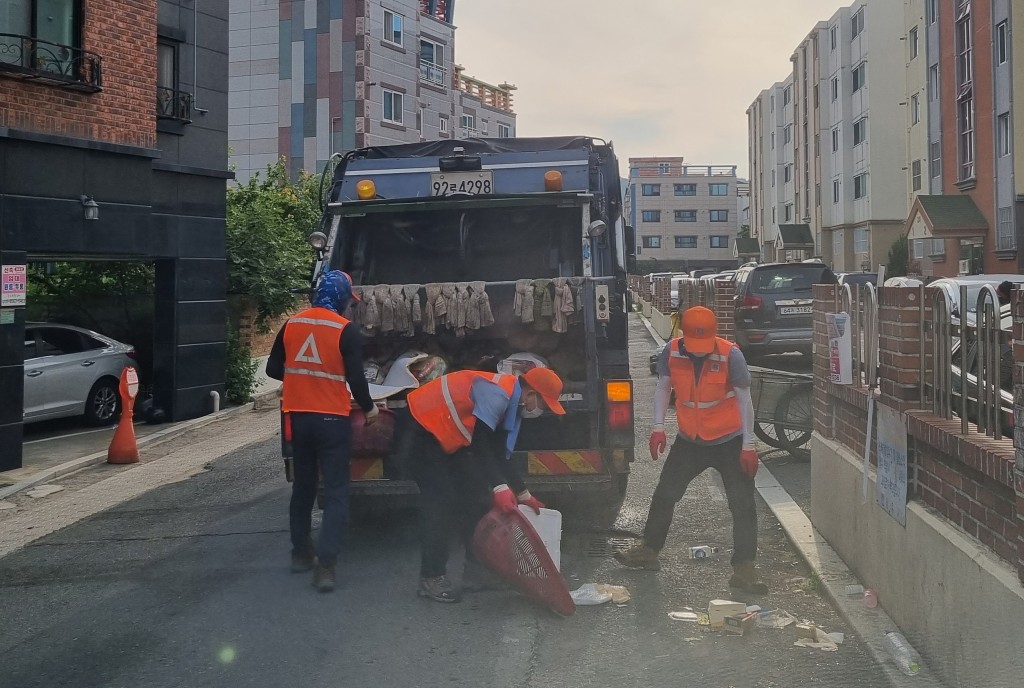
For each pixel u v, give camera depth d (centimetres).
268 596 600
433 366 703
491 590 595
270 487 955
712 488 866
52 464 1135
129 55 1266
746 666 473
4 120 1118
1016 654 359
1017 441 364
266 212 1862
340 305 641
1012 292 372
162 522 829
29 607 604
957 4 3691
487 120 5447
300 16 4275
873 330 574
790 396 949
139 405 1483
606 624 537
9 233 1094
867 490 566
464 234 858
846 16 5616
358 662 489
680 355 604
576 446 699
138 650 516
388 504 716
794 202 6812
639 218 11206
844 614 535
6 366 1085
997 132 3378
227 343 1597
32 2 1155
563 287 691
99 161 1219
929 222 3491
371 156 897
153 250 1393
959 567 420
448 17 5284
